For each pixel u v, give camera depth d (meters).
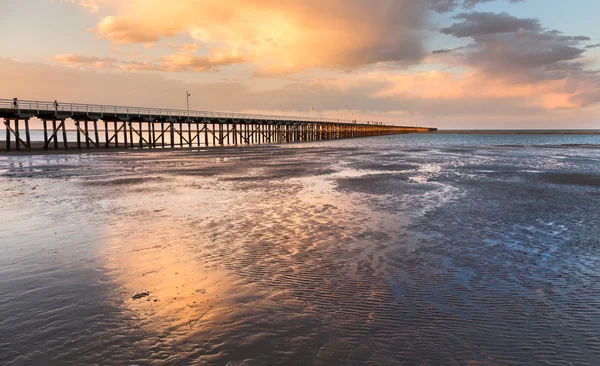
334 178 17.58
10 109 33.31
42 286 5.20
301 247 7.05
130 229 8.42
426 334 3.88
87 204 11.37
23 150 36.41
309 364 3.37
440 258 6.39
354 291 5.00
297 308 4.50
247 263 6.16
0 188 14.53
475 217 9.52
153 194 13.20
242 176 18.45
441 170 21.19
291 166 23.80
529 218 9.41
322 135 102.75
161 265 6.07
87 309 4.48
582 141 81.81
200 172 20.27
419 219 9.31
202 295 4.90
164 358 3.47
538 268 5.90
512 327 4.03
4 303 4.66
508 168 22.34
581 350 3.59
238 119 60.38
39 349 3.64
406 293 4.93
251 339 3.79
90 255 6.58
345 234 7.96
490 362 3.40
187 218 9.53
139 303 4.65
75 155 33.59
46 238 7.68
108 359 3.47
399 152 39.78
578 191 13.69
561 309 4.46
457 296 4.84
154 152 39.09
